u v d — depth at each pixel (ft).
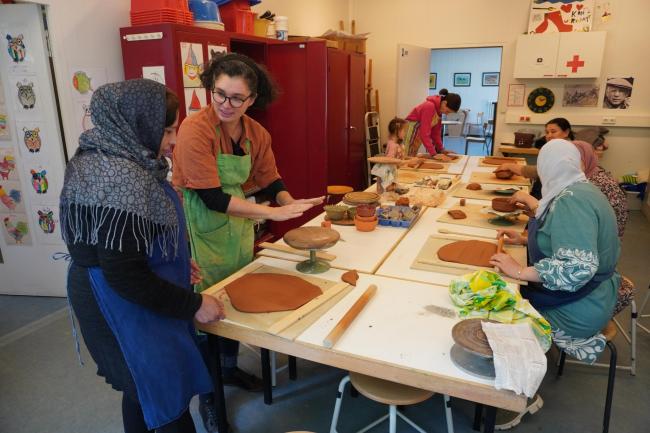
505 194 9.25
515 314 4.15
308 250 5.48
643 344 8.30
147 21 8.89
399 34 20.33
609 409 5.99
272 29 13.04
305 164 12.57
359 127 18.44
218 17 10.30
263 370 6.46
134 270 3.43
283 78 12.12
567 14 17.25
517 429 6.19
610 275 5.37
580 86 17.92
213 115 5.20
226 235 5.67
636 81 17.26
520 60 17.93
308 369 7.50
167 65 8.80
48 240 9.77
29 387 7.09
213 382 5.37
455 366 3.56
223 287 4.91
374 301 4.62
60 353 8.00
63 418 6.42
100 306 3.67
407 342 3.88
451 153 14.51
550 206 5.54
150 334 3.86
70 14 8.57
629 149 17.99
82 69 8.90
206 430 6.12
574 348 5.56
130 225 3.35
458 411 6.52
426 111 13.85
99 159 3.33
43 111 8.93
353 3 20.76
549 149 5.65
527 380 3.17
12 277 10.13
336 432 5.76
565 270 4.79
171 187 4.13
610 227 5.16
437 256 5.82
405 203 7.93
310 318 4.27
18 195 9.58
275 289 4.81
